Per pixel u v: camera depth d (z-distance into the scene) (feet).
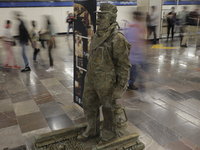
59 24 52.65
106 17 7.23
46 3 48.88
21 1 45.52
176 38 43.45
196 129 11.12
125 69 7.61
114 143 8.16
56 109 13.70
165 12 41.91
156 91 16.63
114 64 7.75
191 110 13.34
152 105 14.12
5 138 10.48
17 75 21.52
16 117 12.67
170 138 10.30
